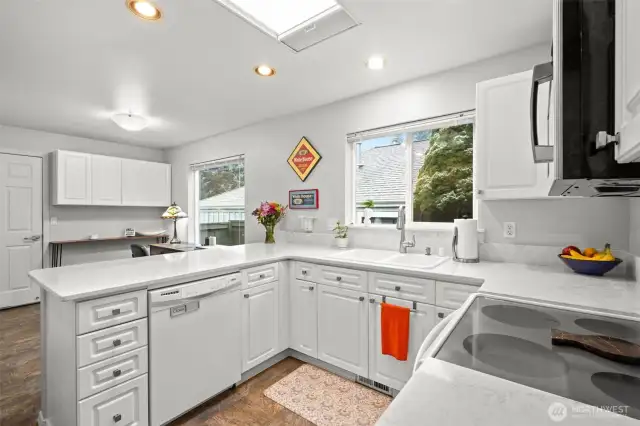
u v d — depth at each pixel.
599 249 1.84
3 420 1.77
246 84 2.62
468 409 0.51
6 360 2.46
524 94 1.76
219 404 1.91
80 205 4.40
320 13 1.71
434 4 1.62
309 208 3.25
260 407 1.88
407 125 2.58
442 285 1.76
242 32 1.86
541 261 2.01
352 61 2.23
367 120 2.81
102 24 1.77
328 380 2.17
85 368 1.38
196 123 3.76
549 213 2.00
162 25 1.79
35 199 4.03
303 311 2.40
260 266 2.25
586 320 0.99
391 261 2.24
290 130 3.41
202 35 1.89
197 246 4.24
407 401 0.53
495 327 0.93
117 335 1.49
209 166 4.56
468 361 0.70
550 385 0.59
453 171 2.55
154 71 2.37
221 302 1.95
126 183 4.59
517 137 1.78
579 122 0.70
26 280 3.93
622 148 0.59
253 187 3.81
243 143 3.93
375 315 2.02
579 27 0.70
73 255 4.40
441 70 2.38
